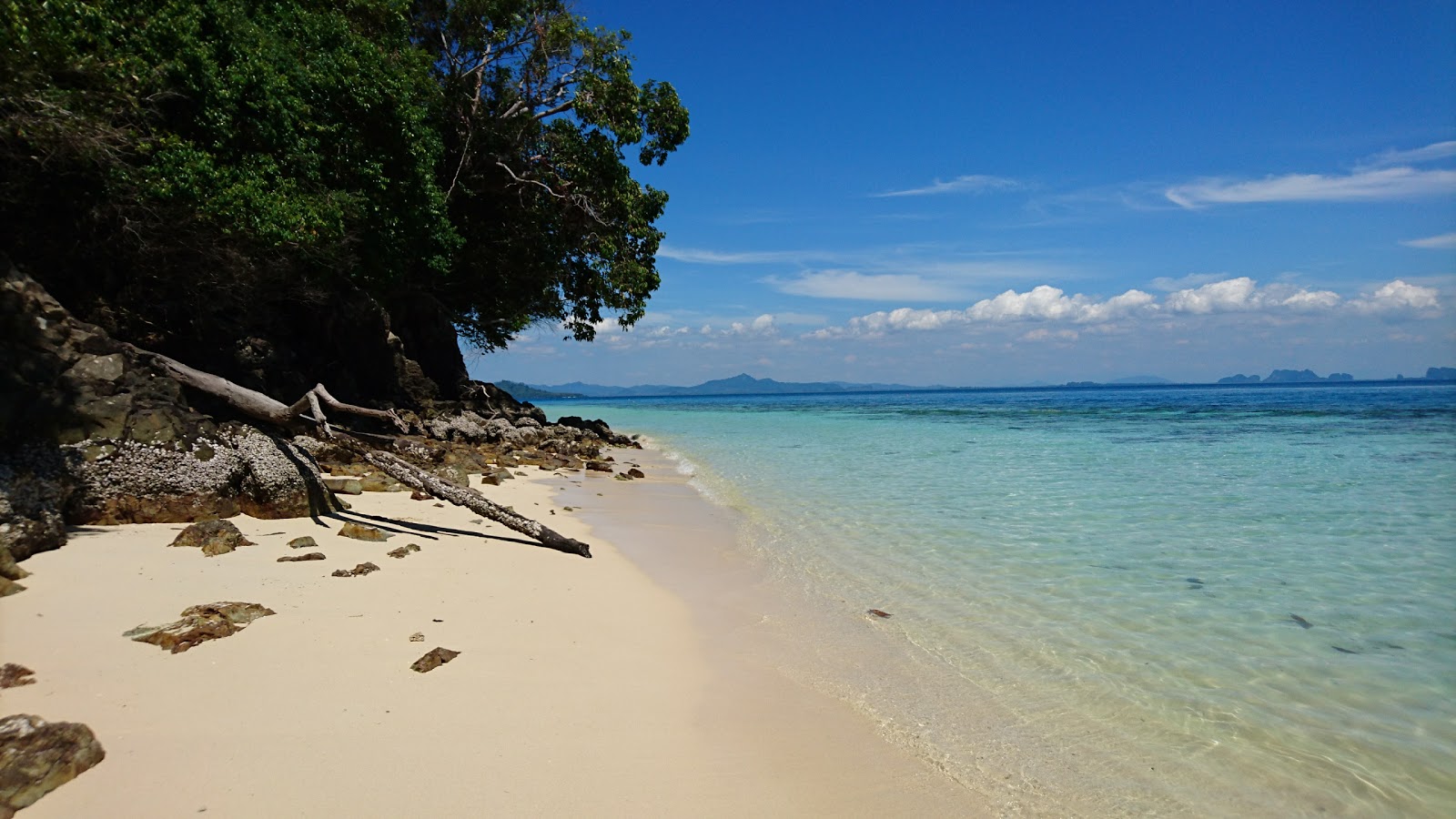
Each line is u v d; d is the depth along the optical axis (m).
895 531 10.92
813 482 16.52
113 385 9.03
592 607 6.82
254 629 5.45
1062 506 12.91
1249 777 4.18
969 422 41.44
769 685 5.29
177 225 13.41
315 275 17.56
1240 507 12.68
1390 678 5.51
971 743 4.54
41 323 8.92
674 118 28.41
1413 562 8.87
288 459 9.89
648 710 4.73
